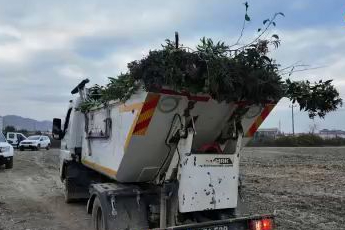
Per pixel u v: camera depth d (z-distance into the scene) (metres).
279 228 8.05
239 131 5.93
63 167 10.85
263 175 17.17
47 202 11.16
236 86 5.24
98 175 8.31
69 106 10.37
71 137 9.83
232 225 5.67
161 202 5.73
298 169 19.69
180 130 5.52
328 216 9.15
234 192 5.73
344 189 13.09
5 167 20.77
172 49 4.94
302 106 5.86
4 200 11.48
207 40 5.10
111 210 5.82
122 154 5.96
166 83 4.93
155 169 6.11
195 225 5.42
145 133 5.55
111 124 6.63
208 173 5.55
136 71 5.00
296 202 10.77
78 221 8.92
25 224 8.66
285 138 56.25
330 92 5.70
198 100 5.46
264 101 5.75
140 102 5.34
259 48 5.20
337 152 36.12
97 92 7.91
